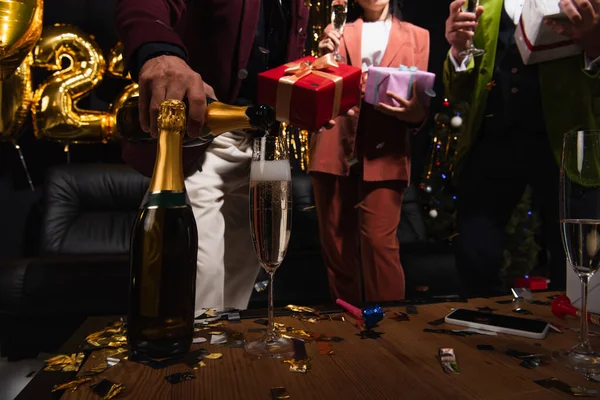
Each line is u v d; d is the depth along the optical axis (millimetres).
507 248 2393
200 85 712
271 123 692
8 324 2248
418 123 1855
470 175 1847
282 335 694
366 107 1895
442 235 3170
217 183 1295
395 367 572
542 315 815
